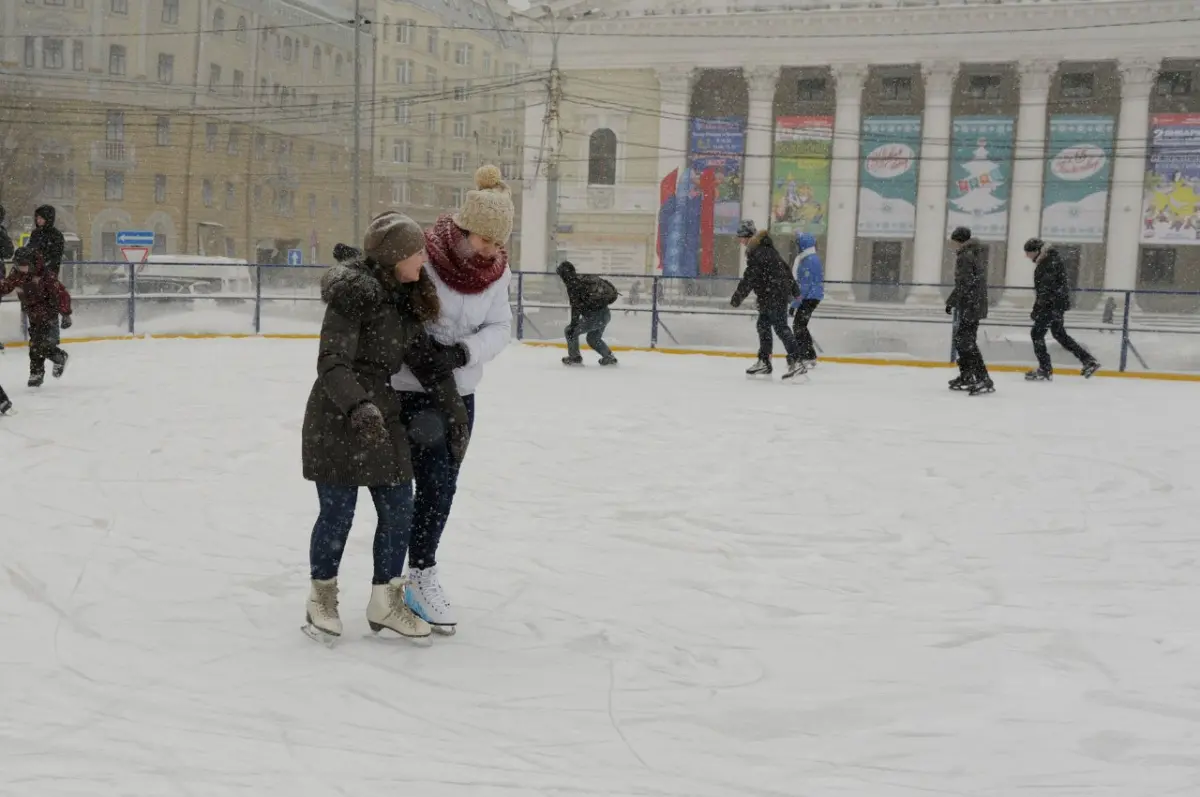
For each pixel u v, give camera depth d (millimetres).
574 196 48781
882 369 15234
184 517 5738
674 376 13469
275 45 60625
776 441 8578
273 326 18875
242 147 59062
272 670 3615
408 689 3475
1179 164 43375
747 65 46531
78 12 53188
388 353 3709
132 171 54969
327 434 3717
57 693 3375
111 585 4543
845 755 3037
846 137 46000
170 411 9383
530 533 5559
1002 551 5406
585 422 9352
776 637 4066
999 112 47688
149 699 3344
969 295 12008
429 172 76562
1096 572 5031
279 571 4789
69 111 53531
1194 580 4902
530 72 49000
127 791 2725
